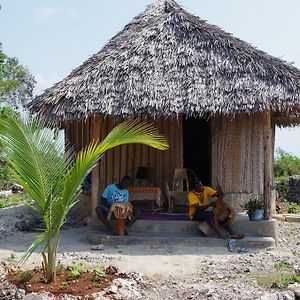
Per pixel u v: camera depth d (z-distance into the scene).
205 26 9.47
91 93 8.55
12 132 5.25
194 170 12.48
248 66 8.56
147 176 10.22
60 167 5.46
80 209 10.66
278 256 7.55
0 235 9.36
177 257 7.54
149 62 8.88
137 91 8.46
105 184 10.20
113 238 8.38
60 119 8.42
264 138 8.59
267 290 5.79
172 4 11.05
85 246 8.30
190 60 8.80
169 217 9.06
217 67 8.63
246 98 8.13
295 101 8.05
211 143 9.95
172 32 9.34
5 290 5.30
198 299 5.44
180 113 8.17
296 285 5.86
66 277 5.80
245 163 9.78
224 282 6.20
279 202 14.88
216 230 8.36
